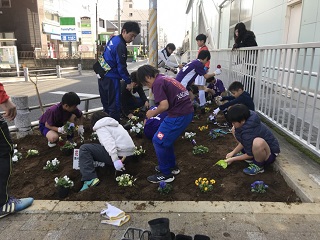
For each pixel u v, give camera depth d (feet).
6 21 96.17
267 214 8.43
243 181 10.58
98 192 9.96
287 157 11.78
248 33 20.98
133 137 15.69
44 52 96.94
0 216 8.54
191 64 17.22
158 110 9.86
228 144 14.29
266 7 25.71
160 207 8.90
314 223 7.98
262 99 16.65
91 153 11.02
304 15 18.99
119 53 15.62
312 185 9.57
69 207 9.01
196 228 7.89
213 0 52.70
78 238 7.61
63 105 13.43
